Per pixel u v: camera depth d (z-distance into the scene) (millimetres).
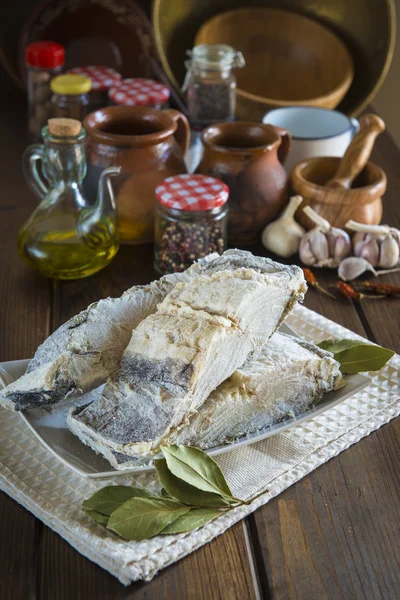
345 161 928
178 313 623
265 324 643
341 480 620
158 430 583
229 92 1084
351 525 584
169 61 1210
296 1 1206
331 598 536
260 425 639
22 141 1162
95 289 863
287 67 1228
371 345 686
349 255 920
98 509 567
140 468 584
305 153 1004
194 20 1215
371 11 1157
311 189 912
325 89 1210
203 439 615
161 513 559
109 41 1261
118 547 547
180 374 593
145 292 661
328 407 653
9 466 612
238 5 1224
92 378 624
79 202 858
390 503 603
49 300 840
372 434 662
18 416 659
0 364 671
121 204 906
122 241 939
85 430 596
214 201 843
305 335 772
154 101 1088
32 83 1125
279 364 637
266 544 568
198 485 566
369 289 882
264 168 913
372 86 1188
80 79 1073
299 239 920
